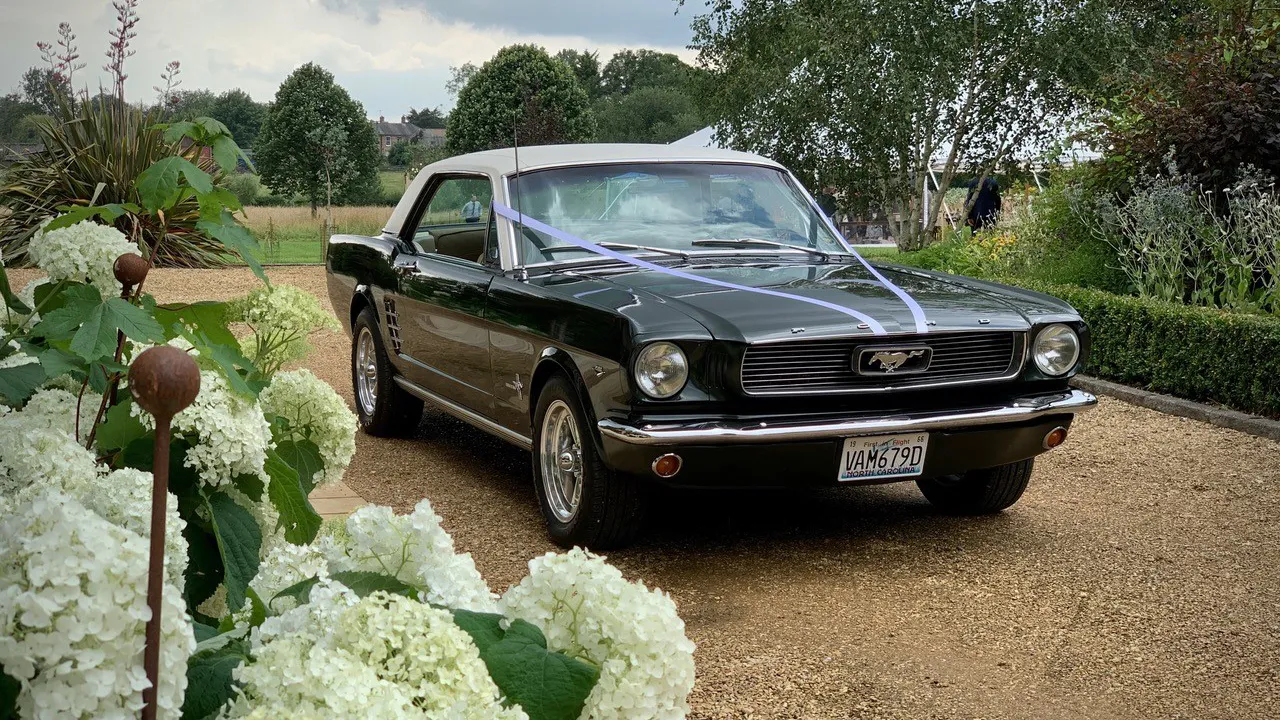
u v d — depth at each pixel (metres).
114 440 2.02
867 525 5.26
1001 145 17.05
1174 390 8.01
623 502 4.57
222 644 1.54
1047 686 3.54
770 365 4.32
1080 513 5.52
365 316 6.83
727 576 4.50
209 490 2.05
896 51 16.64
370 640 1.41
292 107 65.00
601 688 1.53
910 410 4.54
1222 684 3.58
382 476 5.96
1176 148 10.09
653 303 4.45
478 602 1.78
